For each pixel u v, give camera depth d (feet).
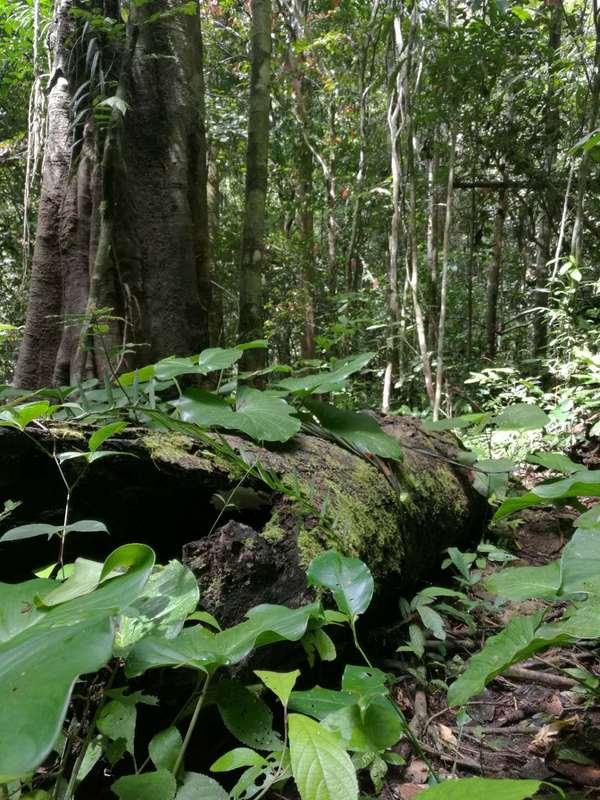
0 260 23.91
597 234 22.30
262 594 5.10
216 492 5.88
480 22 16.43
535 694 6.04
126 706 3.67
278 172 29.48
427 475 8.82
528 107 21.27
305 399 8.44
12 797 3.37
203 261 13.60
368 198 22.31
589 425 14.05
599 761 5.00
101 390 8.09
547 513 10.89
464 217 27.99
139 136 12.63
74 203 12.48
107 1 12.83
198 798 3.46
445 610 7.27
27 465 5.29
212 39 27.45
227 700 4.13
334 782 2.67
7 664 2.21
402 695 5.93
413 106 14.58
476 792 2.14
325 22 24.30
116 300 11.78
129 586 2.89
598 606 4.29
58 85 12.92
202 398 7.04
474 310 32.78
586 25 23.63
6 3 17.66
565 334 16.83
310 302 25.73
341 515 6.34
